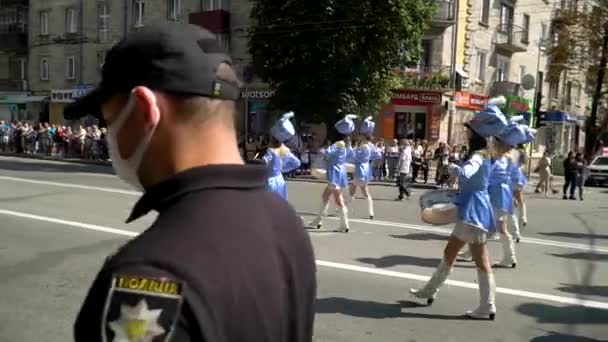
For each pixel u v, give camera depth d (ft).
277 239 4.06
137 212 3.95
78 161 89.40
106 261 3.52
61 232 30.25
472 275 24.38
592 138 102.68
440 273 19.62
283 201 4.48
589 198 64.75
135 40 3.84
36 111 123.24
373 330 17.49
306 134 81.92
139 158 3.98
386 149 74.74
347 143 39.65
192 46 3.84
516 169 32.48
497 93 97.71
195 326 3.21
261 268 3.71
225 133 4.01
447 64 88.43
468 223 18.47
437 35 87.25
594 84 102.27
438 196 19.54
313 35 70.28
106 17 112.37
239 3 93.86
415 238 32.40
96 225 32.32
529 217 45.09
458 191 19.67
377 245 30.01
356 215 41.14
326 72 69.92
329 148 34.04
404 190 52.85
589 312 19.83
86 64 115.75
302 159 76.13
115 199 43.39
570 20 101.60
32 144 102.17
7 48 126.41
